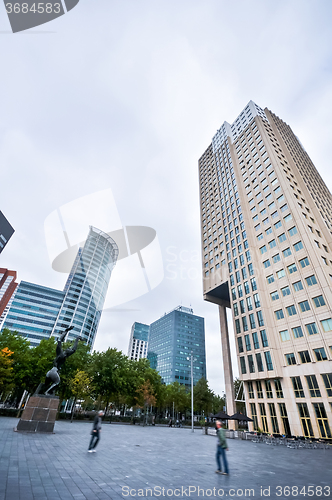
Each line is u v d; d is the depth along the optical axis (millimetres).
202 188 73000
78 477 6629
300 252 36781
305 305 33969
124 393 40281
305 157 65188
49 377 15953
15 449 9250
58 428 19375
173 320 138375
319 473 9602
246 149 58031
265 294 40219
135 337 176000
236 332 43156
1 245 84312
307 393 30297
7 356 27938
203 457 12047
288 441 22656
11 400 49469
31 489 5309
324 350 30172
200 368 132250
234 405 43500
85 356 39594
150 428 34688
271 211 44375
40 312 93750
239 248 48750
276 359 34688
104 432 21016
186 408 68625
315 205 45062
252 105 64062
